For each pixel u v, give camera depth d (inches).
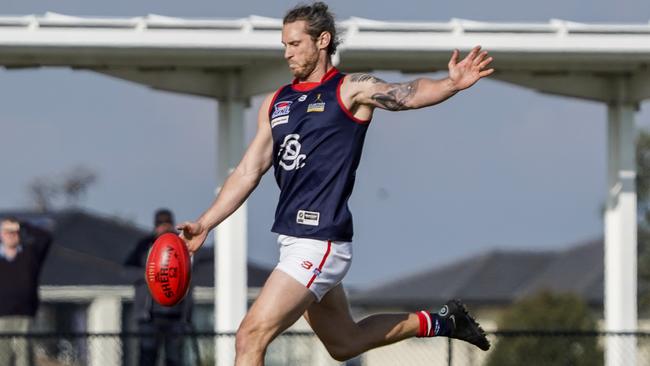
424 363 4596.5
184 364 1988.2
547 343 3073.3
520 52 1947.6
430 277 6378.0
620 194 2230.6
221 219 1057.5
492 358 3225.9
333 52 1034.1
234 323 2148.1
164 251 1041.5
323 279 1011.9
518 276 6220.5
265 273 4256.9
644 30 1966.0
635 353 2106.3
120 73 2098.9
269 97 1057.5
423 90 973.8
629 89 2215.8
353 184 1024.9
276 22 1911.9
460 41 1923.0
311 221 1011.9
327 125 1006.4
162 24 1887.3
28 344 1939.0
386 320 1116.5
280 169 1025.5
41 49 1888.5
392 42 1900.8
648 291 3607.3
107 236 4569.4
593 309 5585.6
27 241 1929.1
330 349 1099.9
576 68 2134.6
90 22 1872.5
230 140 2149.4
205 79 2144.4
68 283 4035.4
